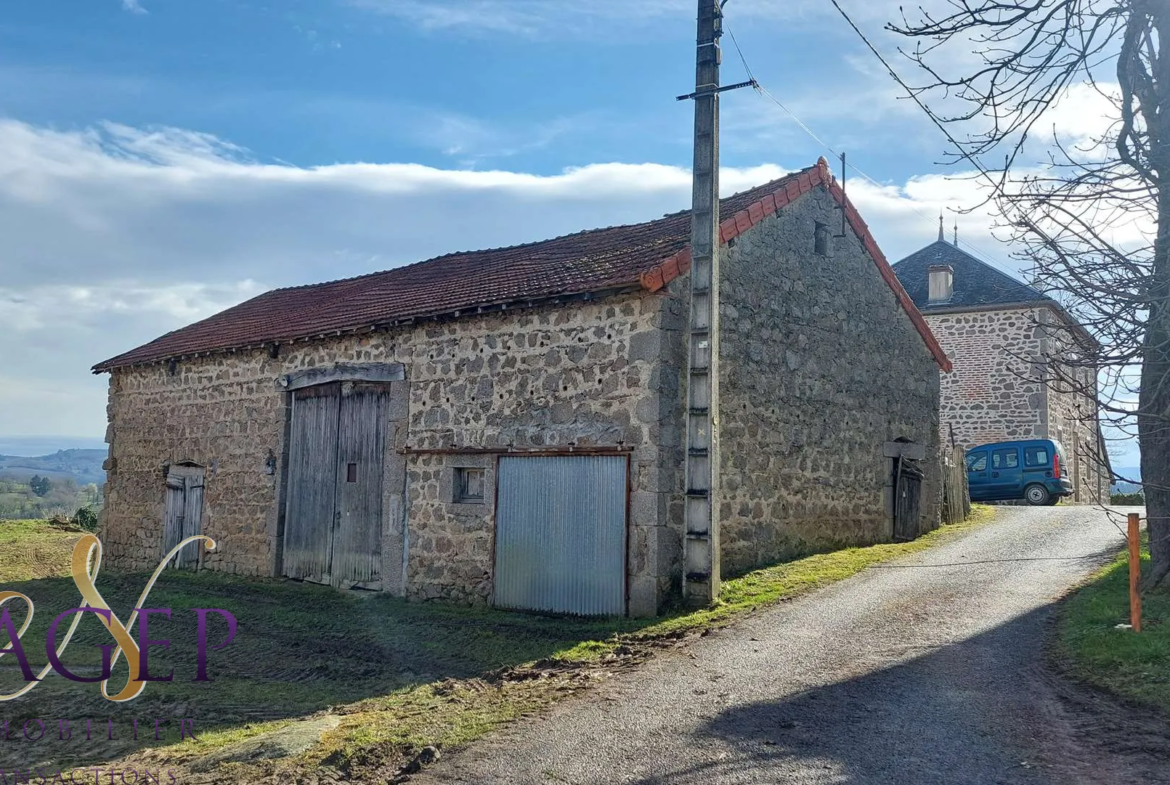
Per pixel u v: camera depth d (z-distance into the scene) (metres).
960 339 22.41
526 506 10.21
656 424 9.27
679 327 9.62
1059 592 8.75
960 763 4.67
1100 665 6.04
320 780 4.97
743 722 5.45
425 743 5.43
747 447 10.68
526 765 4.98
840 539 12.31
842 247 12.85
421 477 11.38
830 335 12.41
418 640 8.95
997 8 5.97
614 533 9.46
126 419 16.66
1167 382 5.89
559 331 10.15
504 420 10.52
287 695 7.13
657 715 5.70
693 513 9.20
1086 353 5.27
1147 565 8.94
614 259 10.53
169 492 15.47
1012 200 5.57
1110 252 5.28
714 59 9.59
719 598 9.16
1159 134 5.81
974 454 20.02
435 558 11.09
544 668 7.32
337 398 12.77
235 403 14.35
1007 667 6.32
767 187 11.89
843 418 12.56
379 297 13.66
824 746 4.98
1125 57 6.05
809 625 7.89
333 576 12.45
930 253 25.47
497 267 12.73
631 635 8.24
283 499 13.36
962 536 13.41
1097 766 4.53
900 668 6.42
